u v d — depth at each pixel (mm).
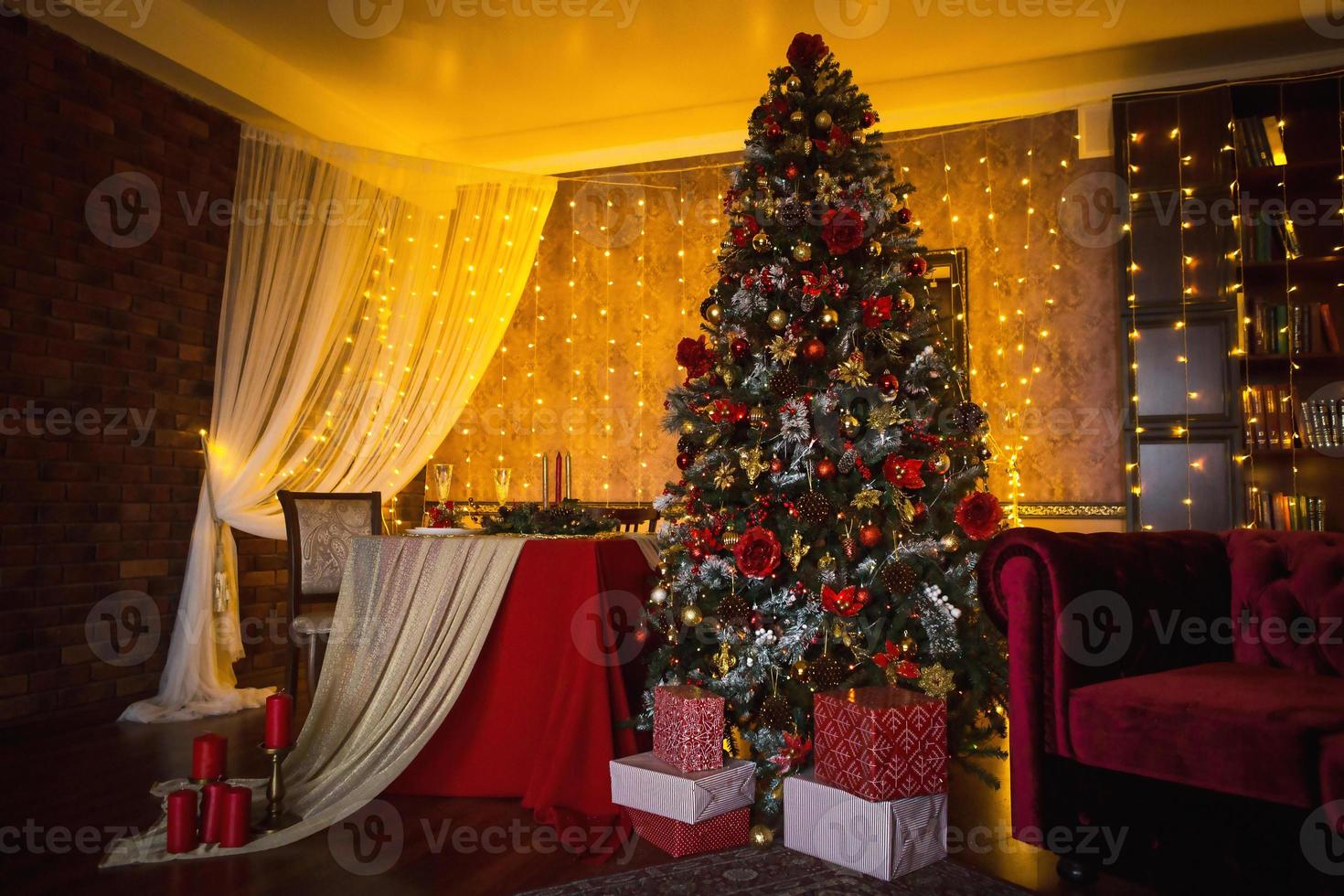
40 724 3107
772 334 2354
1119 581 2021
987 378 4465
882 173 2516
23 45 3174
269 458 3877
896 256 2449
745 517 2287
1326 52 4043
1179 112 4004
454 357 4516
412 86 4398
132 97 3598
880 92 4445
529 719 2398
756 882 1825
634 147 5156
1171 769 1681
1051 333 4395
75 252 3359
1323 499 3879
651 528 4086
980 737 2320
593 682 2283
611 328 5141
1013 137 4504
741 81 4359
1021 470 4383
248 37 3902
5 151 3117
